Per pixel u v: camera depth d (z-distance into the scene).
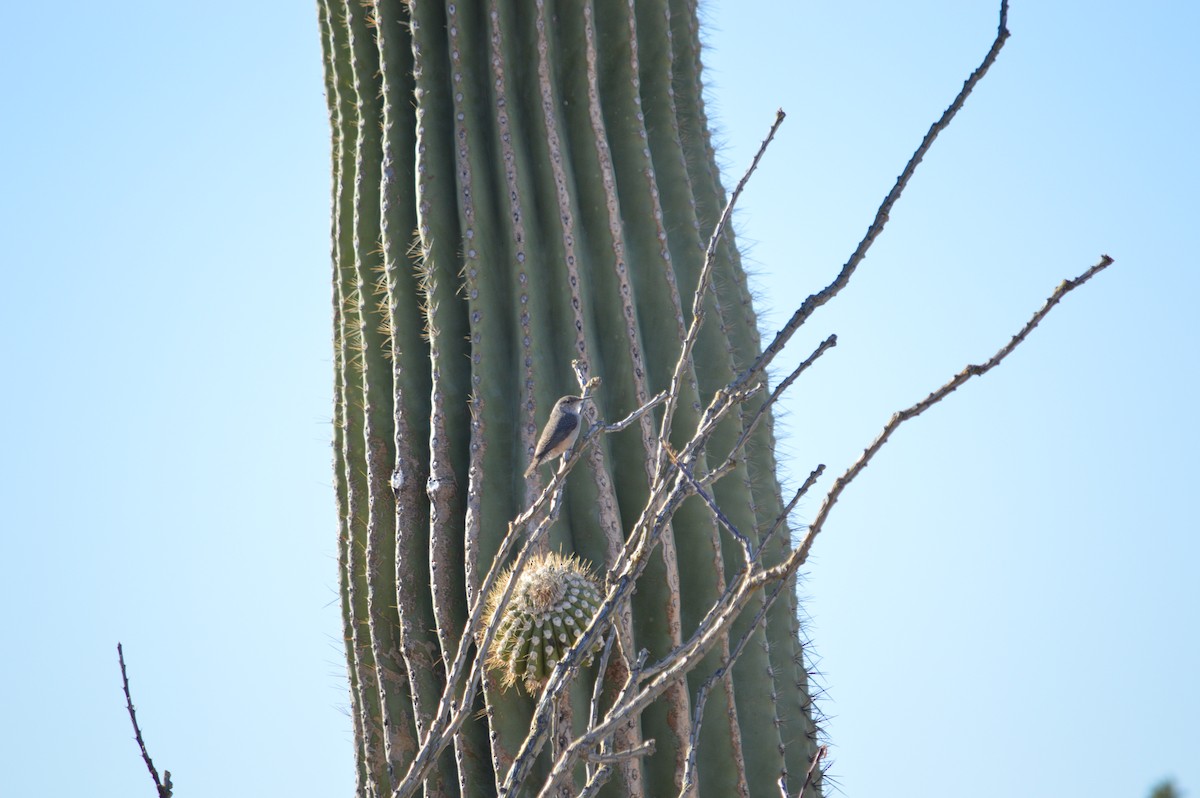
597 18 16.94
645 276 15.90
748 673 14.77
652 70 17.28
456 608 14.34
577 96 16.34
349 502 15.56
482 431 14.63
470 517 14.26
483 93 16.27
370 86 16.73
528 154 16.06
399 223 15.89
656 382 15.49
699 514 14.76
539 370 14.97
